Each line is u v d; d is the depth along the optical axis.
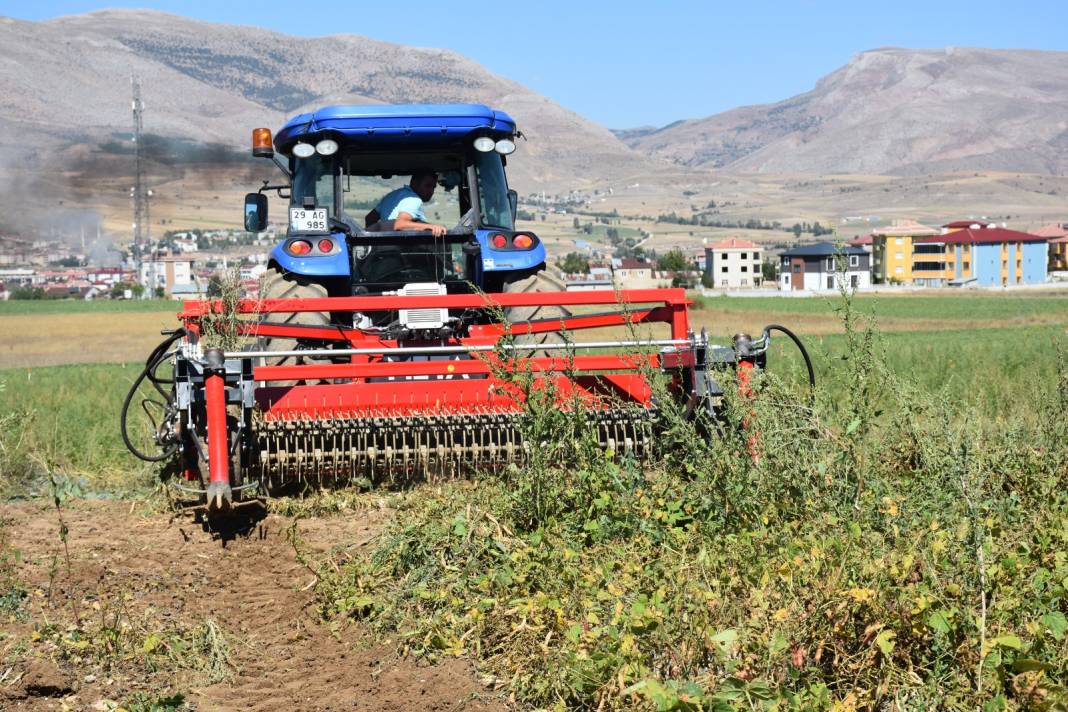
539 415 6.07
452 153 9.20
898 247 158.50
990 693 3.79
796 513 5.37
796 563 4.55
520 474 6.16
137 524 7.14
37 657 4.80
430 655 4.75
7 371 21.23
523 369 6.87
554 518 5.82
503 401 7.11
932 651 4.09
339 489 7.21
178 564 6.19
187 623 5.24
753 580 4.66
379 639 5.02
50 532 6.97
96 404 12.25
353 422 6.95
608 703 4.02
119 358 38.44
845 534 4.86
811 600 4.27
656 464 6.59
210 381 6.51
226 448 6.50
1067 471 6.25
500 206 9.27
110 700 4.41
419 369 6.87
